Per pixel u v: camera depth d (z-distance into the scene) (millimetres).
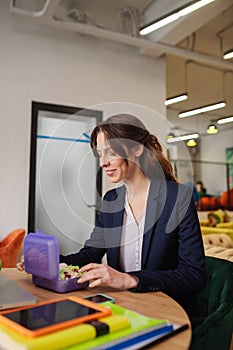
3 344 626
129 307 951
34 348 586
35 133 4004
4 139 3859
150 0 4160
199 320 1293
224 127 11289
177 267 1352
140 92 4723
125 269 1323
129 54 4680
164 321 753
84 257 1446
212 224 7789
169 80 6965
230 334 1228
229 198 9750
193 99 8375
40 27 4133
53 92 4148
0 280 1150
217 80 7000
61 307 811
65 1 4141
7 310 847
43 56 4125
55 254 1104
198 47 5523
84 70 4359
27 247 1201
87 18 4340
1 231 3771
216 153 11969
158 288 1130
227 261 1464
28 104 3998
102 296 972
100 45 4484
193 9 3133
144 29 3539
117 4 4258
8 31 3963
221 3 3416
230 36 5160
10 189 3846
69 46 4289
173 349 675
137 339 684
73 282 1125
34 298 902
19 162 3910
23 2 4016
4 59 3922
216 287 1382
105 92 4477
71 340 625
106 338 656
